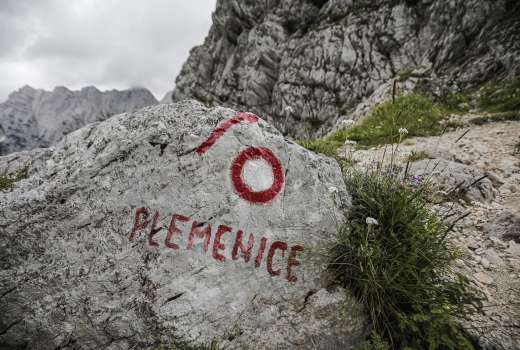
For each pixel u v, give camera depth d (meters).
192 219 2.48
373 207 2.82
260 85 25.50
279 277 2.50
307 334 2.36
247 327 2.36
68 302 2.33
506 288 2.84
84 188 2.45
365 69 18.34
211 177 2.54
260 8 27.22
